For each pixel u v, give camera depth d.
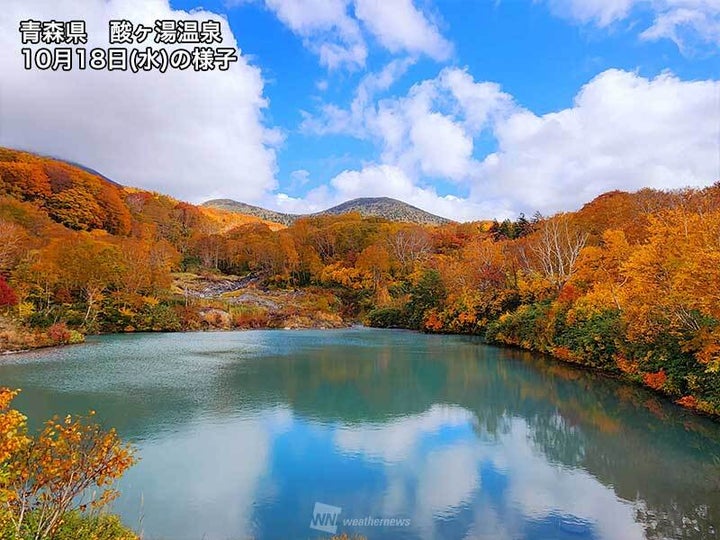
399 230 107.69
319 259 103.62
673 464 14.65
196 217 146.25
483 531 10.61
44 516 7.39
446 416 20.16
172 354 39.31
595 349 30.80
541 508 11.76
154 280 70.88
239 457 15.09
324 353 40.62
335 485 13.03
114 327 58.84
